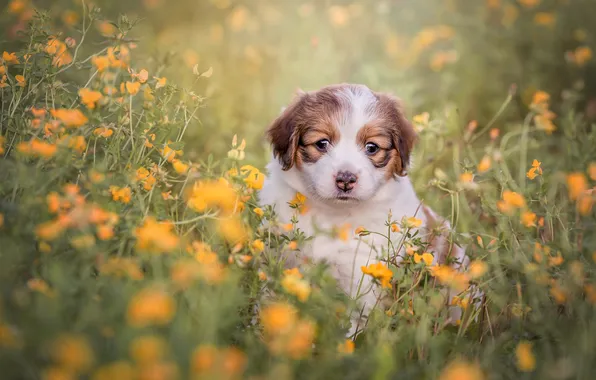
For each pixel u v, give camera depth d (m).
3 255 1.03
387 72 1.66
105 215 1.05
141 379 0.94
